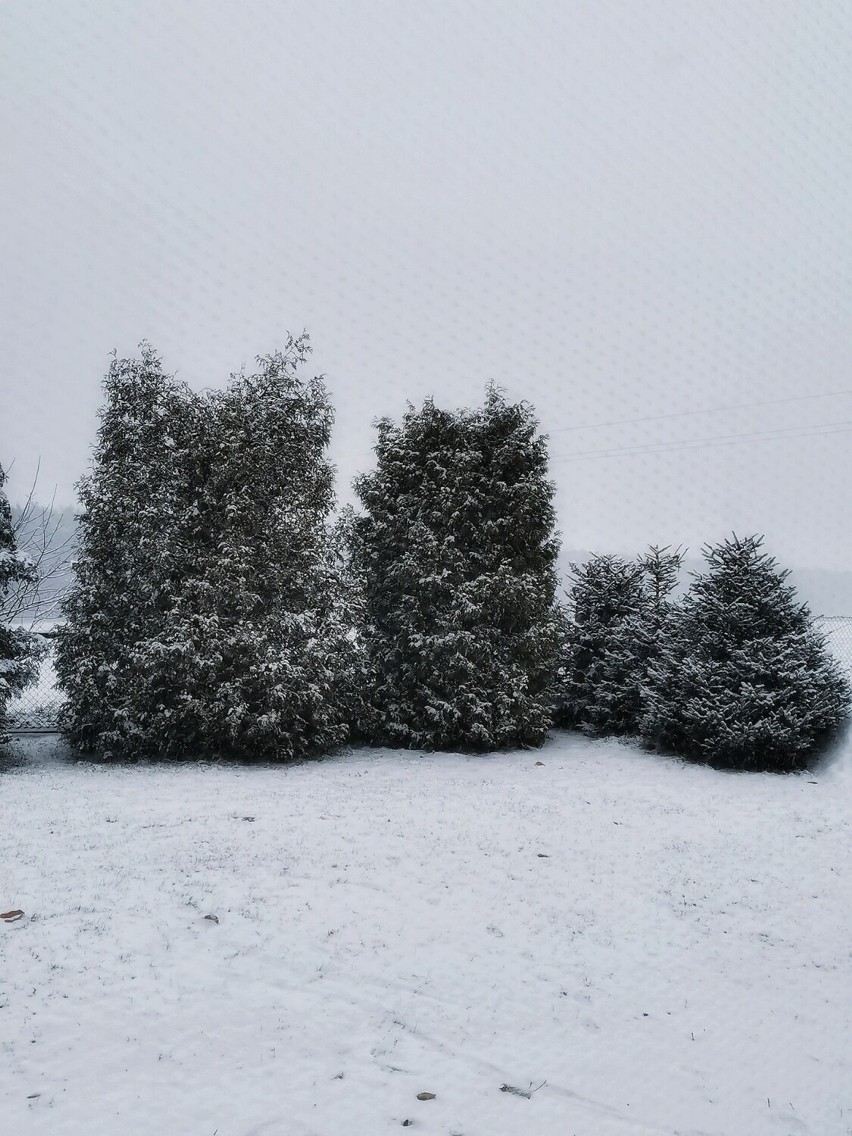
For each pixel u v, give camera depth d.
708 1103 4.25
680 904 7.05
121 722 12.80
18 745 14.23
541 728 14.79
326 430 14.32
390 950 5.75
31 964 5.18
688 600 14.49
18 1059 4.12
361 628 15.15
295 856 7.62
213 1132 3.66
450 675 14.31
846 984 5.74
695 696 13.41
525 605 14.58
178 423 13.64
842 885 7.68
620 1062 4.59
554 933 6.27
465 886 7.11
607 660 16.95
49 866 7.02
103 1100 3.84
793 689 12.70
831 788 11.57
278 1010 4.82
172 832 8.29
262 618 13.12
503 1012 5.04
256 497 13.57
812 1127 4.12
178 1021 4.61
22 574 13.15
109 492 13.12
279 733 12.84
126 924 5.86
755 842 8.89
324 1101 3.97
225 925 5.95
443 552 14.50
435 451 15.30
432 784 11.46
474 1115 3.97
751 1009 5.32
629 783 11.76
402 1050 4.50
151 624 13.05
